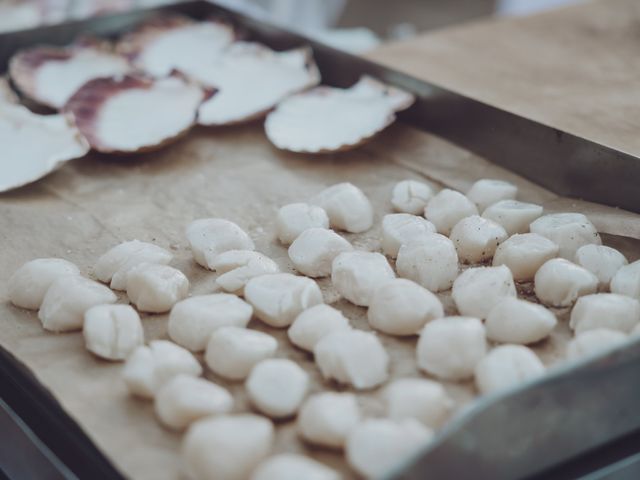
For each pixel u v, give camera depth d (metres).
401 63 0.89
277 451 0.51
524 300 0.62
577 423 0.51
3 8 1.01
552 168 0.73
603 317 0.58
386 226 0.67
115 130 0.81
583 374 0.49
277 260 0.67
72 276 0.62
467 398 0.54
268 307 0.60
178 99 0.84
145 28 0.95
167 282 0.61
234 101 0.86
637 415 0.53
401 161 0.79
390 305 0.59
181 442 0.52
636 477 0.53
